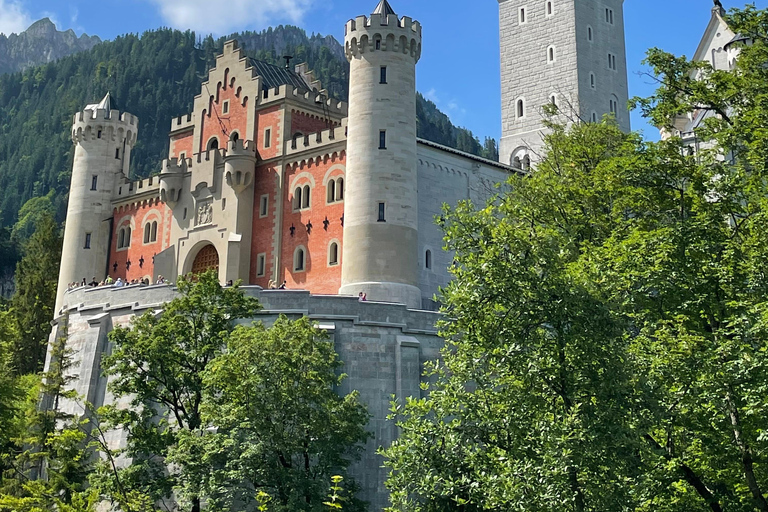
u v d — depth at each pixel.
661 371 29.45
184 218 77.31
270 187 73.00
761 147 34.56
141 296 59.62
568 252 31.55
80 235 85.00
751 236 32.25
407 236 62.75
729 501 29.17
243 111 77.25
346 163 66.44
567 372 29.16
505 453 28.47
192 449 41.50
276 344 41.50
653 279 31.73
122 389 46.12
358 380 50.16
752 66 38.41
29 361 83.00
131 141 88.88
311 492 39.84
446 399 31.53
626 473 27.78
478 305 30.36
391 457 32.25
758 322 28.22
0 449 47.12
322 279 67.62
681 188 36.06
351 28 66.56
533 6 96.44
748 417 28.62
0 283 145.50
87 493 35.78
